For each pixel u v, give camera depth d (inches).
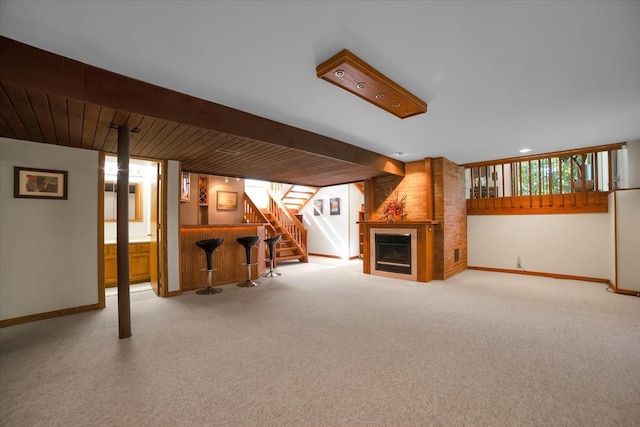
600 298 159.9
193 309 145.8
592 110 128.2
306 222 396.8
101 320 130.8
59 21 67.8
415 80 100.0
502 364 89.2
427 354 95.9
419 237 207.5
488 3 64.4
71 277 140.9
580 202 204.7
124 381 80.8
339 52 82.7
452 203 229.0
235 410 68.7
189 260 187.9
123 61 86.0
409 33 74.9
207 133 119.4
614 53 84.8
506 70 94.1
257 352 98.0
